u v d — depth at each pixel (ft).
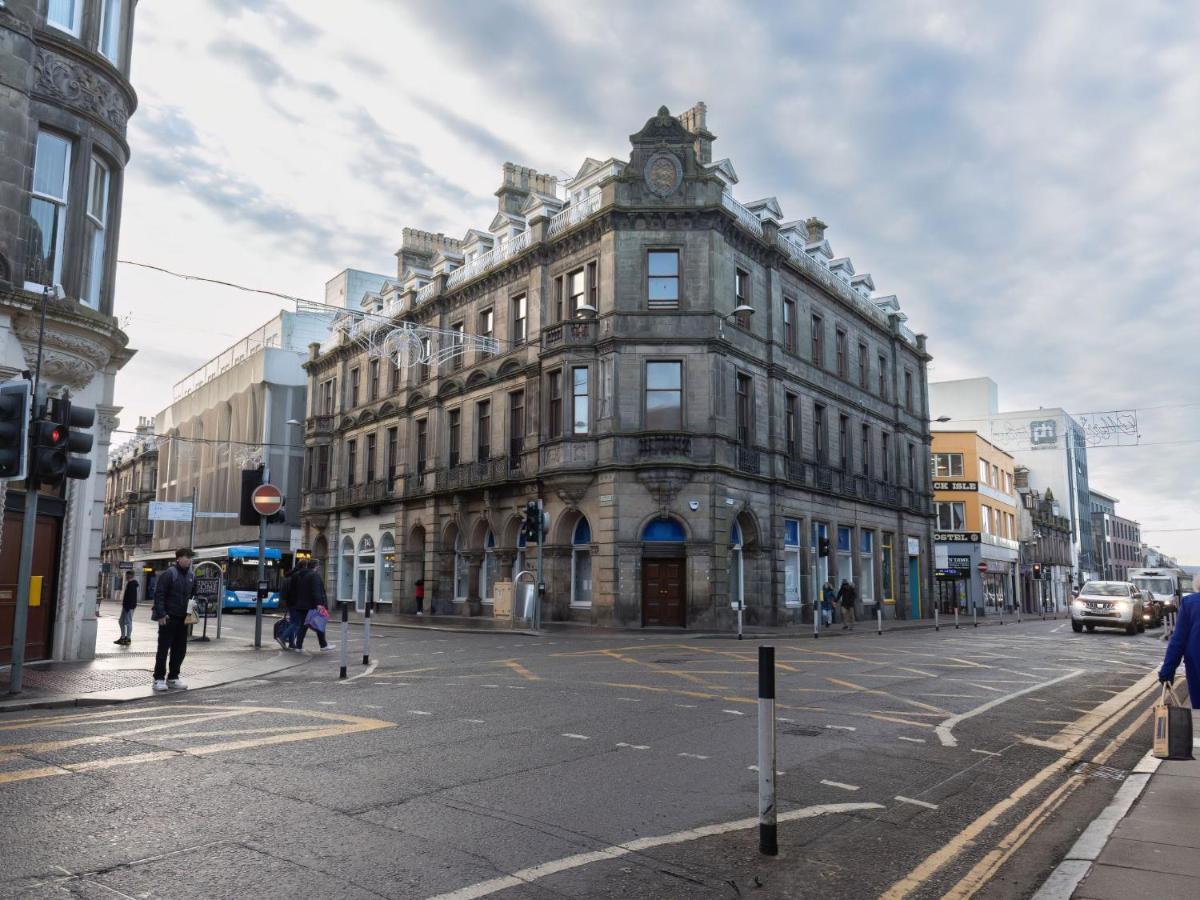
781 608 103.55
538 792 20.35
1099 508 340.80
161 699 35.14
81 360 46.55
